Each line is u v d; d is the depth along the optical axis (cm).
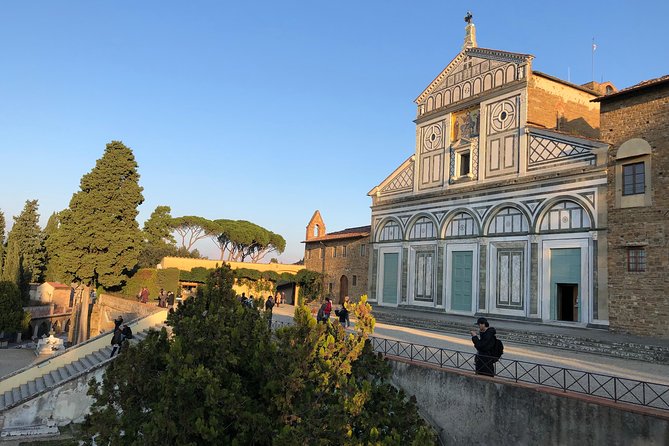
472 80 3178
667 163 2030
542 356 1725
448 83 3362
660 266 2020
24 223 5653
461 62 3278
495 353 1335
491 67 3048
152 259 6762
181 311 1291
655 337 2005
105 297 3944
